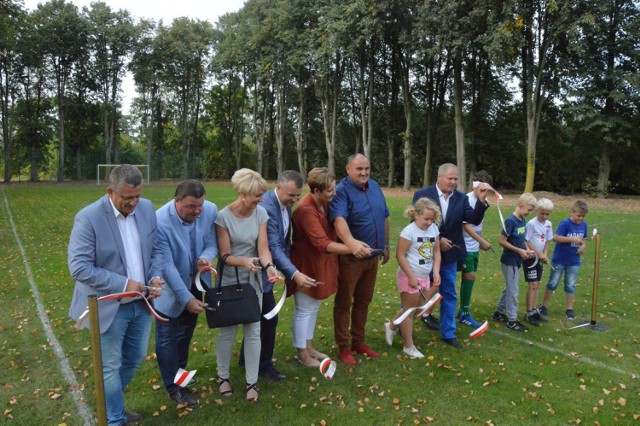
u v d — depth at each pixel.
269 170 46.31
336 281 4.32
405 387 4.07
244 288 3.59
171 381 3.73
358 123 37.34
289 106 38.84
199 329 5.38
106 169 39.75
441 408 3.75
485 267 8.80
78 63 39.09
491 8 20.48
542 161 29.50
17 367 4.40
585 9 20.23
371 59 29.22
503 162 30.11
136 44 39.62
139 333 3.37
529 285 5.65
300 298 4.33
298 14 30.05
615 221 15.52
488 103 29.66
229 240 3.76
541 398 3.91
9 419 3.56
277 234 4.00
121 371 3.45
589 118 23.33
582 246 5.76
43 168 43.34
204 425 3.47
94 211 3.06
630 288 7.37
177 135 48.03
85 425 3.49
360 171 4.31
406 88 29.11
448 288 4.99
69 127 41.22
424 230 4.59
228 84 45.47
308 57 30.42
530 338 5.24
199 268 3.55
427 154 29.86
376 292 7.06
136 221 3.26
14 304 6.24
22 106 38.66
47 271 7.99
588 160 27.84
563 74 22.83
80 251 2.98
